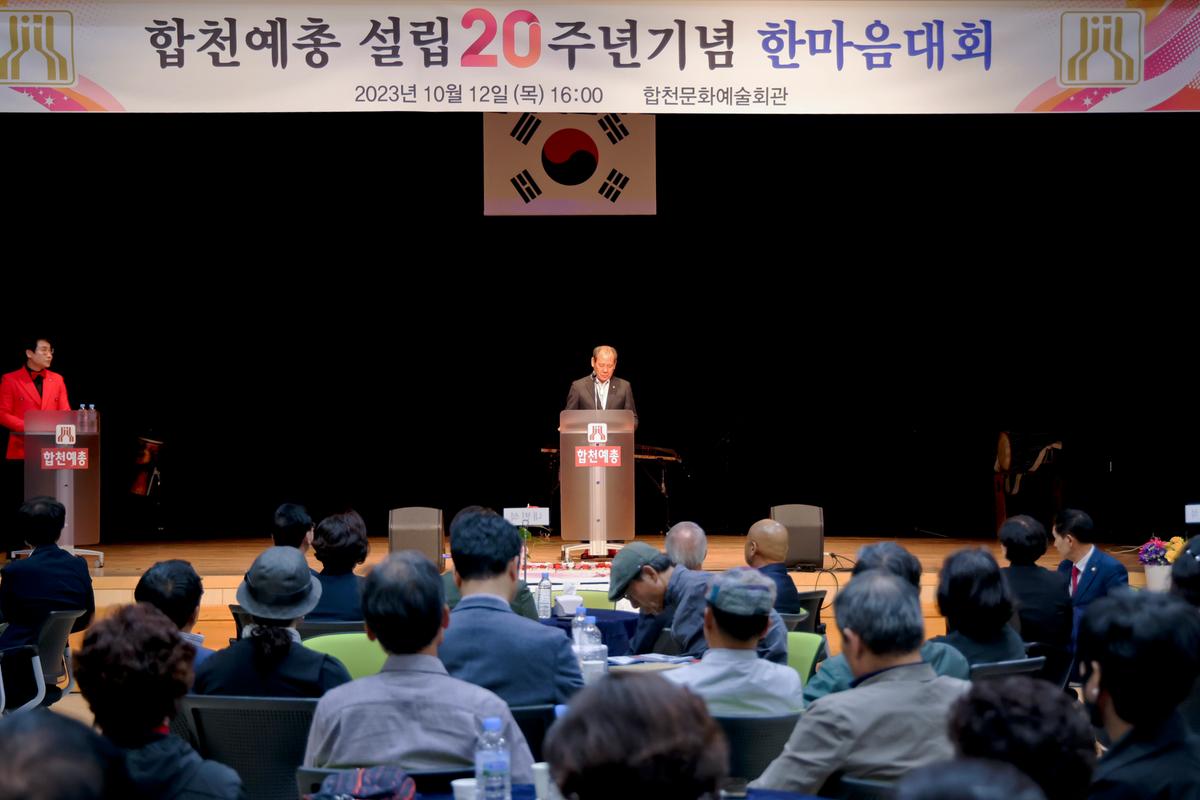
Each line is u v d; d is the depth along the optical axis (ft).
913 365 41.63
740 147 38.01
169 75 19.38
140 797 6.23
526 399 44.24
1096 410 36.88
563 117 27.94
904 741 7.98
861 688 8.20
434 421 44.55
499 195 27.94
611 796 4.58
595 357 27.40
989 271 39.29
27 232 37.22
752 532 15.75
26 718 4.11
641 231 42.16
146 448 37.14
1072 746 5.25
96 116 34.24
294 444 43.75
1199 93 19.99
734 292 42.55
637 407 43.57
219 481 42.65
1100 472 34.71
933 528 38.86
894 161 37.63
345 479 44.19
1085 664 6.90
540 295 43.27
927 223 39.32
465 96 19.52
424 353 43.73
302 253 41.45
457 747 8.03
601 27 19.57
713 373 43.21
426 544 24.36
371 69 19.48
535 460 44.37
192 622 11.67
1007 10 19.86
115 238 38.73
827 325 42.19
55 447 25.57
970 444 40.32
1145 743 6.69
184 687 6.92
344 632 13.91
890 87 19.85
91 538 26.07
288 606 11.44
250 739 9.64
